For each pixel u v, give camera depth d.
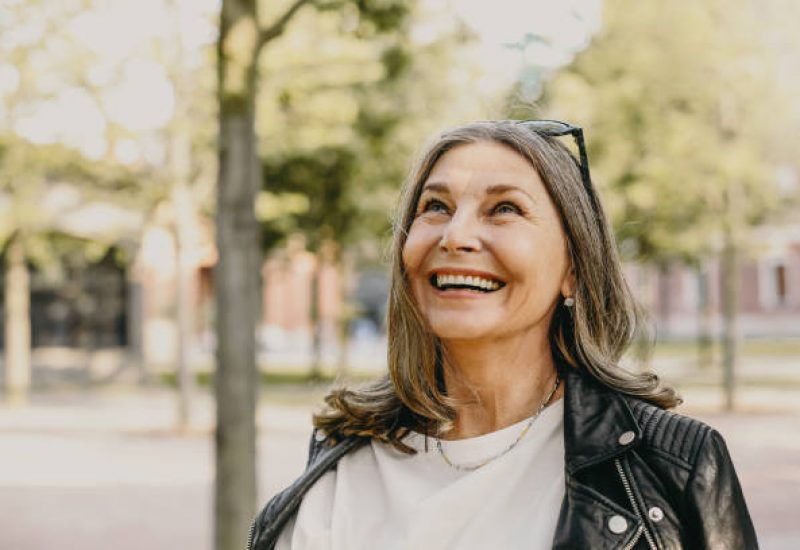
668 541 1.46
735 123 15.23
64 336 26.27
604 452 1.51
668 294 41.62
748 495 9.24
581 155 1.67
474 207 1.58
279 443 13.45
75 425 16.00
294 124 14.09
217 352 5.40
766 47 14.63
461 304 1.56
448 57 14.57
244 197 5.33
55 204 20.09
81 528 8.70
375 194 18.14
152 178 14.55
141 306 25.84
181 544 8.08
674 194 15.35
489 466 1.58
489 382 1.64
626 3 15.29
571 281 1.65
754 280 39.91
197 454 13.03
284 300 40.19
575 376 1.62
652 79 14.91
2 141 13.21
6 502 9.87
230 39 5.23
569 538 1.47
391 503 1.65
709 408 16.03
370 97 16.44
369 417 1.73
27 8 10.60
